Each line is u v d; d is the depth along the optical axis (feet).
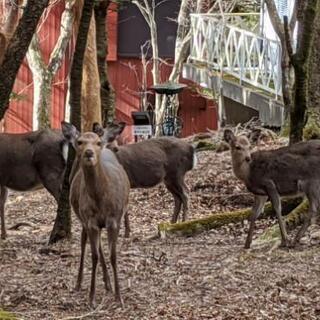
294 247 38.27
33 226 49.19
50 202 57.31
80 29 41.06
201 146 67.56
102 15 63.82
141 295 31.48
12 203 57.47
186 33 102.42
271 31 88.07
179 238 42.52
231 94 81.71
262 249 38.50
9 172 44.29
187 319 28.43
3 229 44.57
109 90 65.92
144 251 39.19
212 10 102.37
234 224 43.45
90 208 30.22
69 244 41.06
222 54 85.61
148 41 107.86
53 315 29.30
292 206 43.57
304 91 43.50
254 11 111.14
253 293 31.24
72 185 32.12
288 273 33.73
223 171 57.82
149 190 55.98
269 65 75.51
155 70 101.30
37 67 84.43
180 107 105.70
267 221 43.34
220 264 35.78
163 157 45.62
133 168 44.83
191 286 32.53
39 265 37.09
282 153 38.75
